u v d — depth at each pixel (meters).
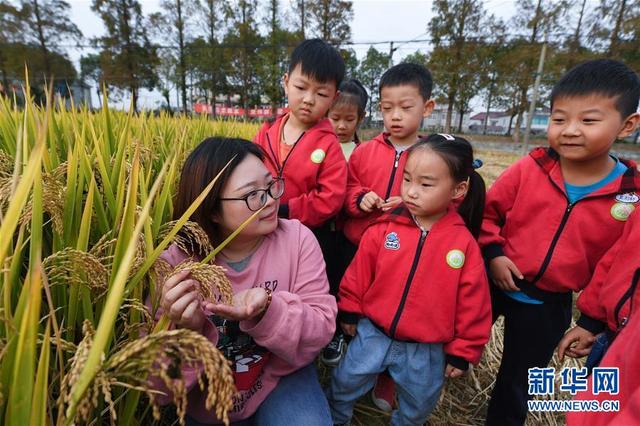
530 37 32.69
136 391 1.04
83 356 0.66
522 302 1.91
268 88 34.38
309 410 1.46
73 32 32.59
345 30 35.25
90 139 1.99
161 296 1.08
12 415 0.65
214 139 1.34
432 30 36.34
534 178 1.89
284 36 35.44
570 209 1.77
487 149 27.95
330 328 1.46
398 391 1.90
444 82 35.41
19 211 0.65
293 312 1.27
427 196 1.71
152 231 1.25
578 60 28.69
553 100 1.69
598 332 1.67
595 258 1.78
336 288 2.74
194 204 0.96
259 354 1.47
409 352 1.82
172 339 0.65
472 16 34.44
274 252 1.51
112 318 0.59
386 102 2.30
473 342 1.76
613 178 1.73
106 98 1.89
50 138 1.57
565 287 1.81
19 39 30.34
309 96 2.17
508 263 1.88
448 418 2.17
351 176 2.53
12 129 1.95
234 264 1.47
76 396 0.59
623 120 1.56
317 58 2.13
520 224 1.92
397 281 1.82
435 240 1.79
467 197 2.00
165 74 36.56
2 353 0.69
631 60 27.59
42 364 0.66
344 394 1.90
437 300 1.76
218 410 0.65
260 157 1.39
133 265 0.97
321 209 2.20
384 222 1.95
